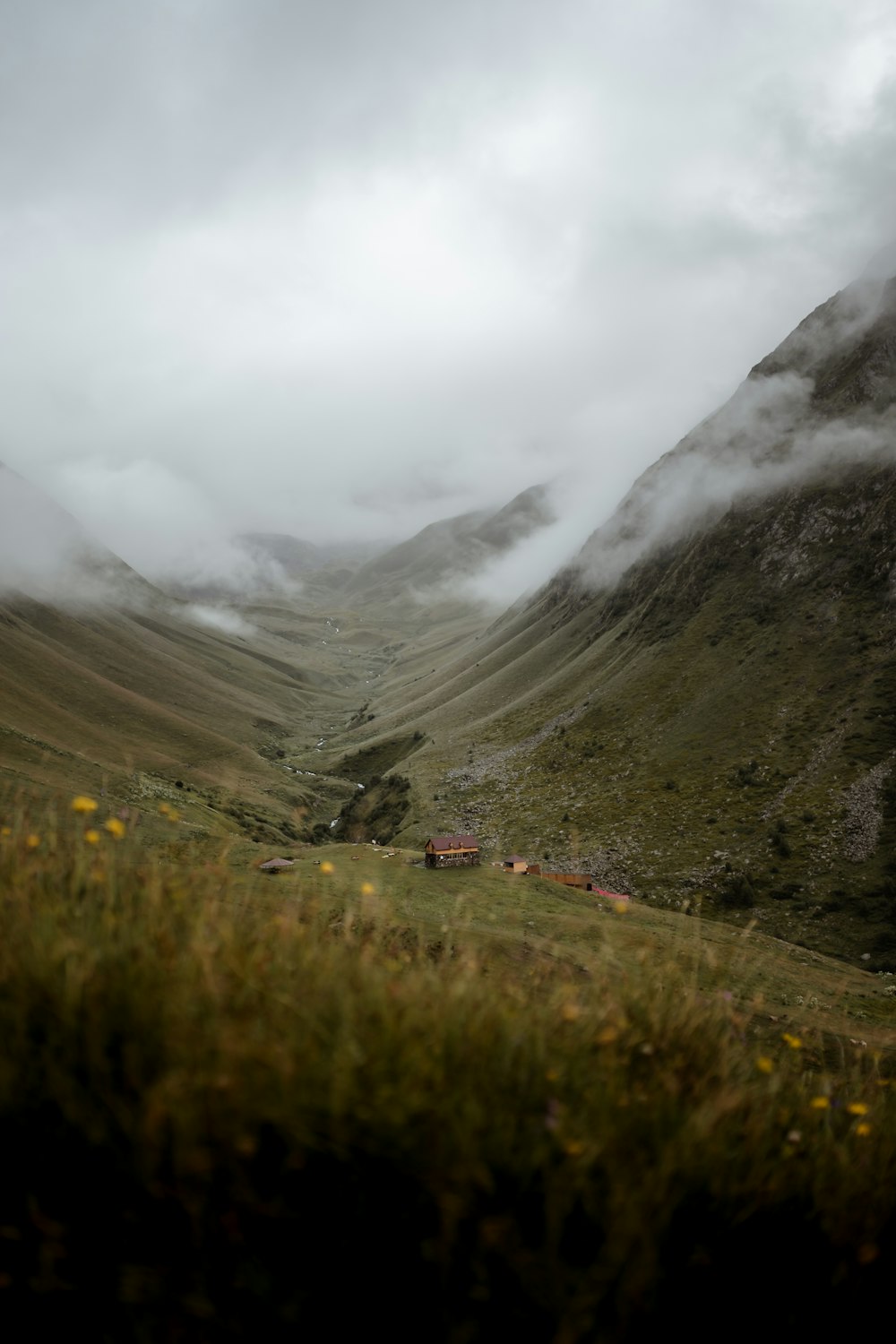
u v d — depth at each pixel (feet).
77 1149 8.84
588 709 535.60
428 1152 9.05
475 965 15.34
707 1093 12.75
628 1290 8.29
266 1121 9.31
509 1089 11.19
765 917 291.58
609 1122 10.76
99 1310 8.07
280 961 13.11
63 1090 8.84
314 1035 10.66
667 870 333.83
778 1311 9.84
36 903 13.38
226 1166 8.63
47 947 11.12
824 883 299.17
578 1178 9.13
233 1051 9.31
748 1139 11.89
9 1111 8.90
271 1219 8.77
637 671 542.16
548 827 399.44
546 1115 10.45
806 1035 20.20
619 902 19.06
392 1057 10.60
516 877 193.67
